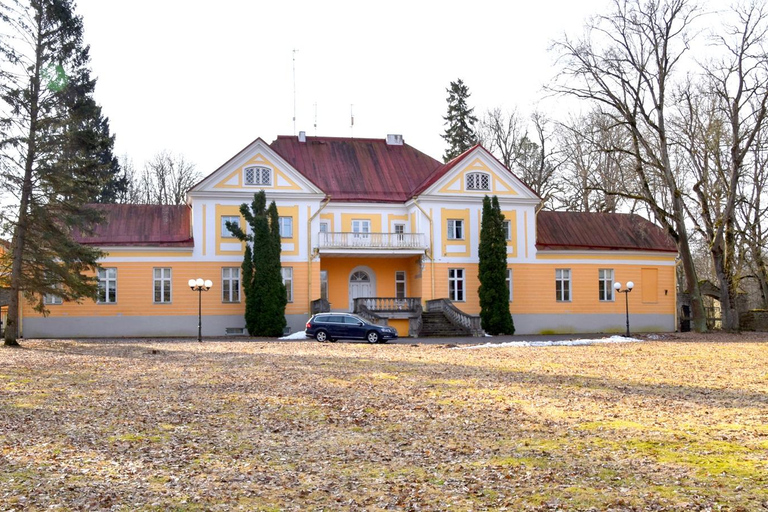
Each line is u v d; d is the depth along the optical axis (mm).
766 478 9906
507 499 9070
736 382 19609
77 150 34531
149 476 10164
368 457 11344
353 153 52719
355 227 48562
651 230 53281
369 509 8781
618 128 57156
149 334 43844
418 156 53844
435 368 23031
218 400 16609
